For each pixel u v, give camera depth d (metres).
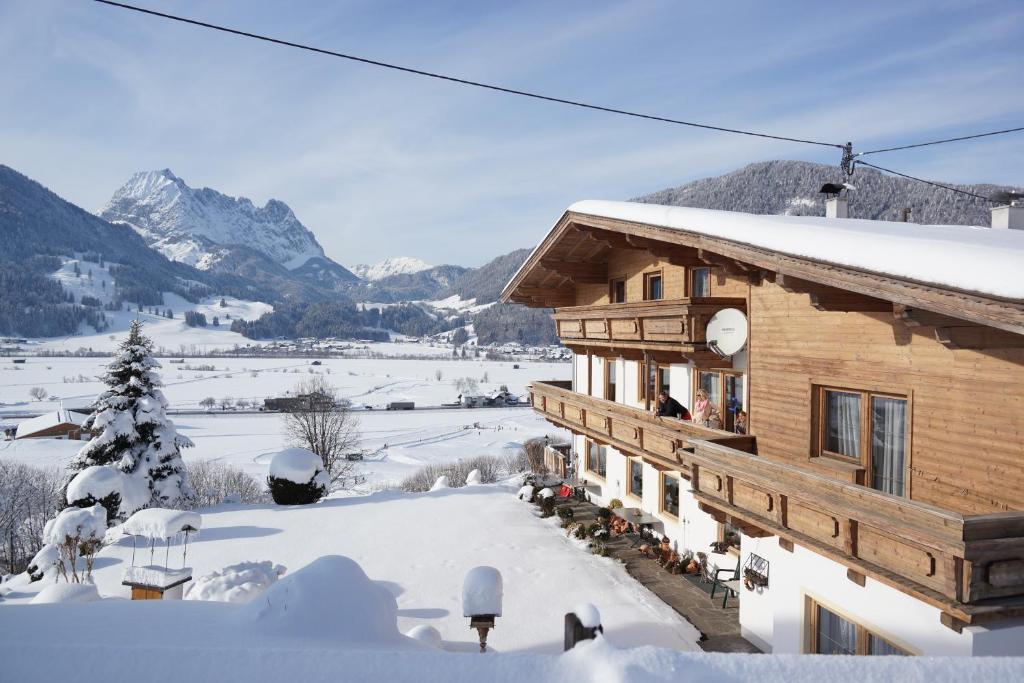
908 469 8.35
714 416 13.78
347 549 17.97
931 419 8.03
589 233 16.50
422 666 3.71
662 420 14.48
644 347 15.16
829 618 9.22
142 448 27.47
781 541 9.97
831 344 9.64
